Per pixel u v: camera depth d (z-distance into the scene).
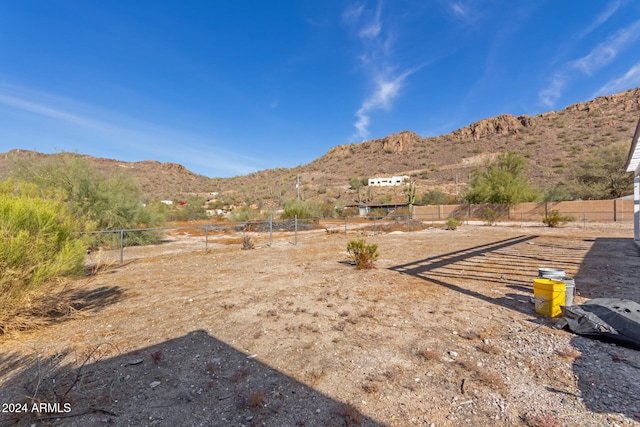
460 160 88.62
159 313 4.59
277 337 3.66
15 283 3.77
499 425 2.07
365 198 63.94
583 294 5.14
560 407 2.23
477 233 17.69
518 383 2.59
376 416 2.20
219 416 2.21
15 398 2.40
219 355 3.20
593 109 95.12
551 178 50.78
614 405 2.22
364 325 4.03
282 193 78.00
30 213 4.23
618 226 20.62
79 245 4.76
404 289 5.84
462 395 2.44
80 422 2.14
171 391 2.54
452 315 4.36
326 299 5.25
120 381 2.70
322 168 118.38
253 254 10.92
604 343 3.26
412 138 124.38
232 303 5.07
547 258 8.83
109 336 3.71
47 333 3.80
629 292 5.15
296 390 2.54
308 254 10.70
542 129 92.56
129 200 14.61
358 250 8.31
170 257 10.41
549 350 3.16
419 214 37.09
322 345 3.43
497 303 4.87
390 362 3.02
